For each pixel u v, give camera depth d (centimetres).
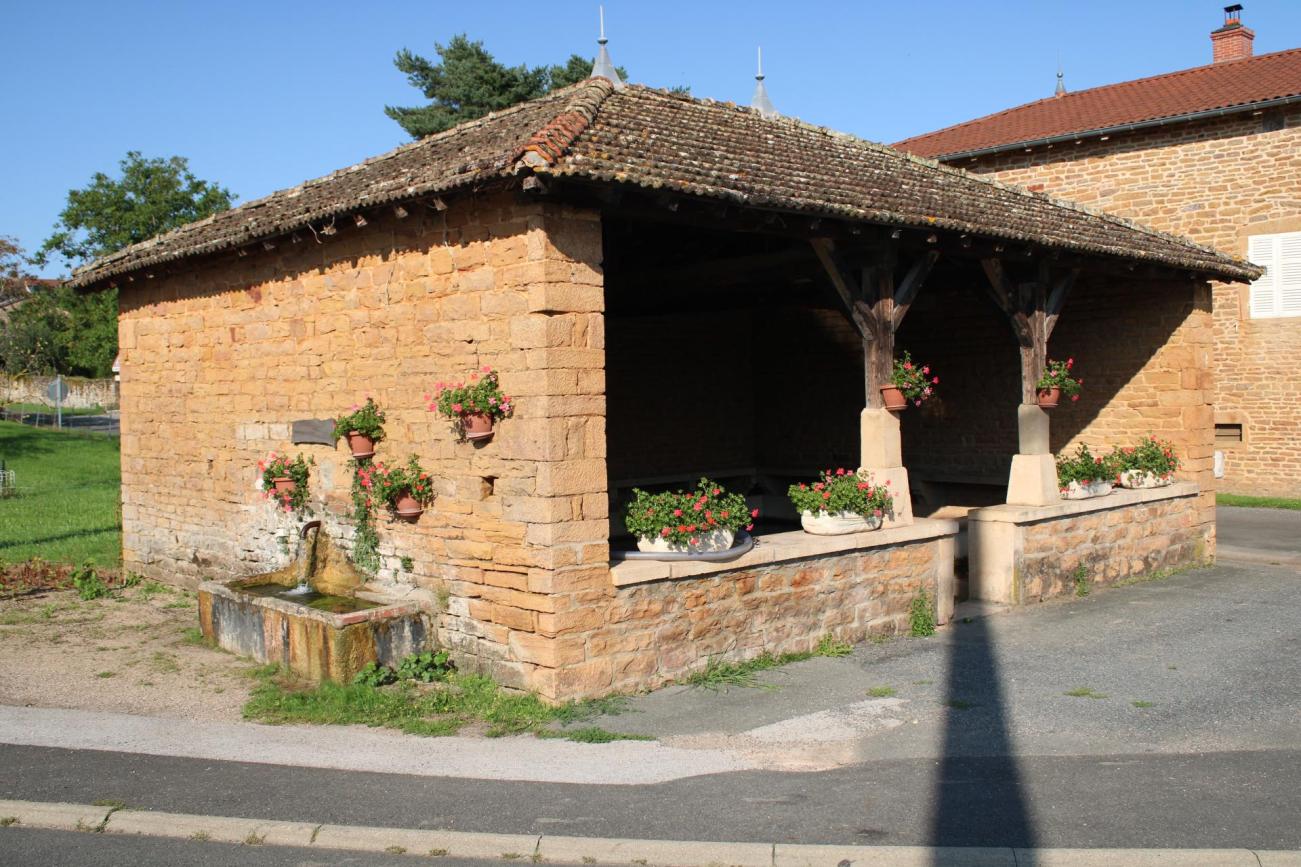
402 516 767
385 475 764
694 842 462
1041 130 2048
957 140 2198
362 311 813
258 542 963
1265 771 559
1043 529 1038
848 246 852
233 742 616
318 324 863
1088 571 1092
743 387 1630
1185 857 443
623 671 695
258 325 941
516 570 685
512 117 836
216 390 1008
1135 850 448
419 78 2983
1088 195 1980
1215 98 1856
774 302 1386
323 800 519
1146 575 1172
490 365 698
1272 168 1778
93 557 1300
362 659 723
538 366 659
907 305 892
